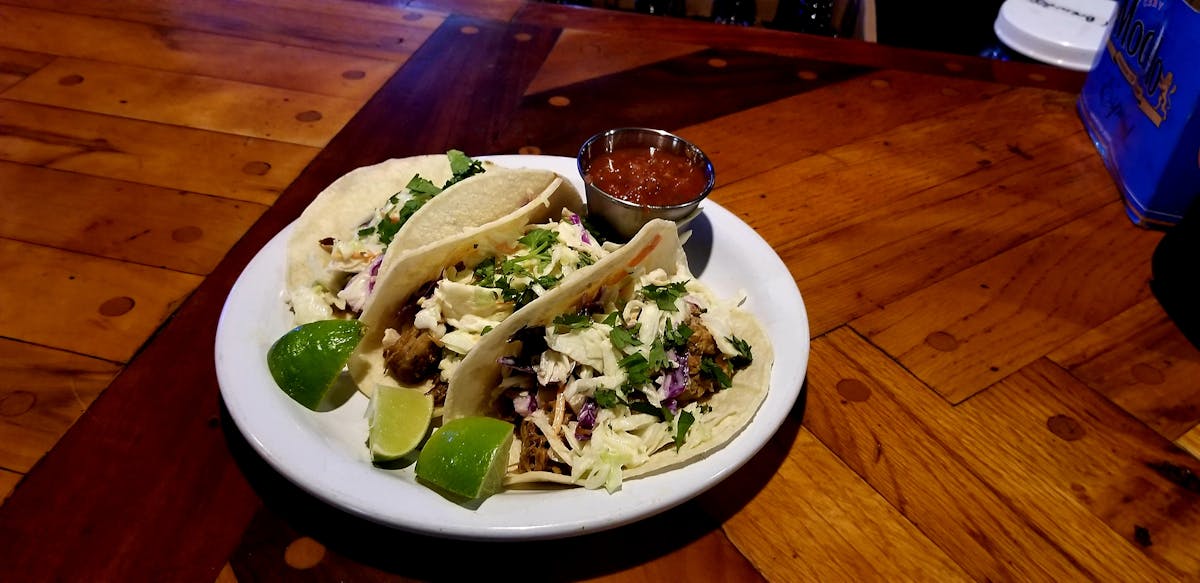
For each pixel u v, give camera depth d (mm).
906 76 518
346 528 234
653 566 232
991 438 280
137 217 352
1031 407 294
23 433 253
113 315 300
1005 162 443
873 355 312
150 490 239
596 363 277
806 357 282
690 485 234
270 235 349
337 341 262
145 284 316
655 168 375
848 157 436
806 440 274
